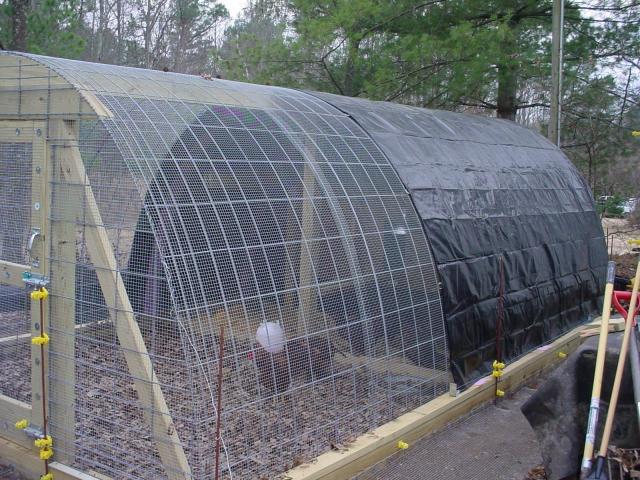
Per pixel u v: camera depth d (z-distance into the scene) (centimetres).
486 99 1420
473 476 486
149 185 404
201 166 449
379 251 545
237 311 414
